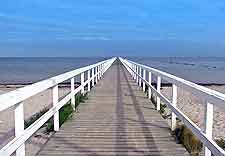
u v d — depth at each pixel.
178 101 20.00
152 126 7.52
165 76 7.54
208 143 4.01
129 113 9.20
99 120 8.21
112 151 5.67
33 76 55.44
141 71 16.47
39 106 16.56
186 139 5.93
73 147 5.90
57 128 7.14
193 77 53.66
